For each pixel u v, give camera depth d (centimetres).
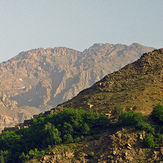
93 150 13662
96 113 16100
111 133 14162
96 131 15075
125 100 17100
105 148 13338
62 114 17200
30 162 13875
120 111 15538
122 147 12975
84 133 15062
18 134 18362
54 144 15012
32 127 18138
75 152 13900
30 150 14925
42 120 18188
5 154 16300
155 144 12775
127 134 13425
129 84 19200
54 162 13512
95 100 18550
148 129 13488
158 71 19625
